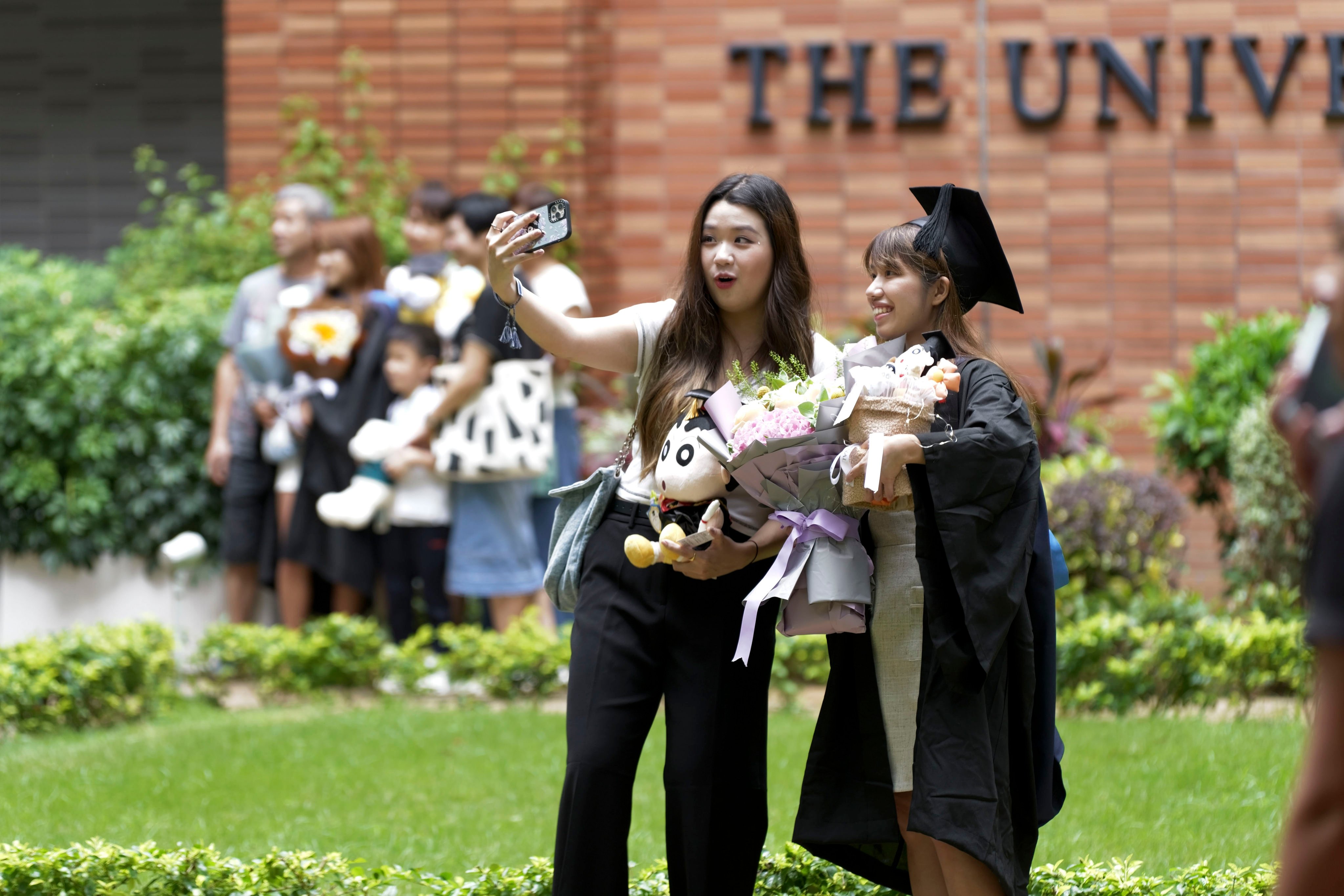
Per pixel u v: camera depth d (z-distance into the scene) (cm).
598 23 3303
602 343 1237
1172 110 3206
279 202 2672
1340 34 3166
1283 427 538
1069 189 3222
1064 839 1541
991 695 1064
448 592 2580
